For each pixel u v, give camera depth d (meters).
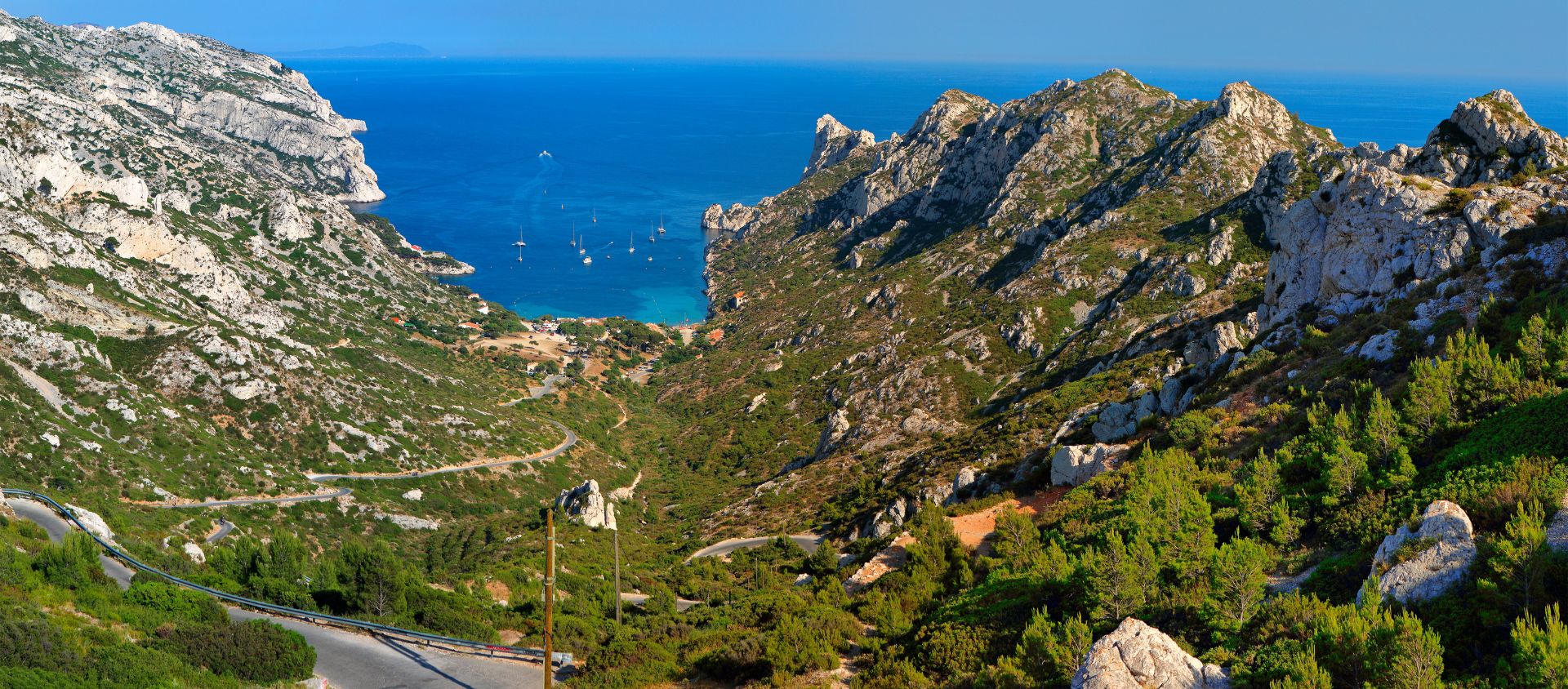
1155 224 194.62
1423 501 37.16
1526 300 56.09
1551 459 36.44
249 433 138.88
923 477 99.62
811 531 104.81
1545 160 95.25
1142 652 29.31
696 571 86.19
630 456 175.25
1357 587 34.88
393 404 163.88
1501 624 28.25
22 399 117.00
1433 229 70.56
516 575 73.19
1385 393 53.91
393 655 48.12
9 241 148.12
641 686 43.47
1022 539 53.91
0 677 35.50
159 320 152.62
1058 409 102.00
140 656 40.69
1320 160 166.25
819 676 41.44
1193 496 45.25
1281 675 27.95
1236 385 68.38
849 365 192.12
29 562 51.31
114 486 107.62
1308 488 44.88
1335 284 77.19
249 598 56.75
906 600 50.88
